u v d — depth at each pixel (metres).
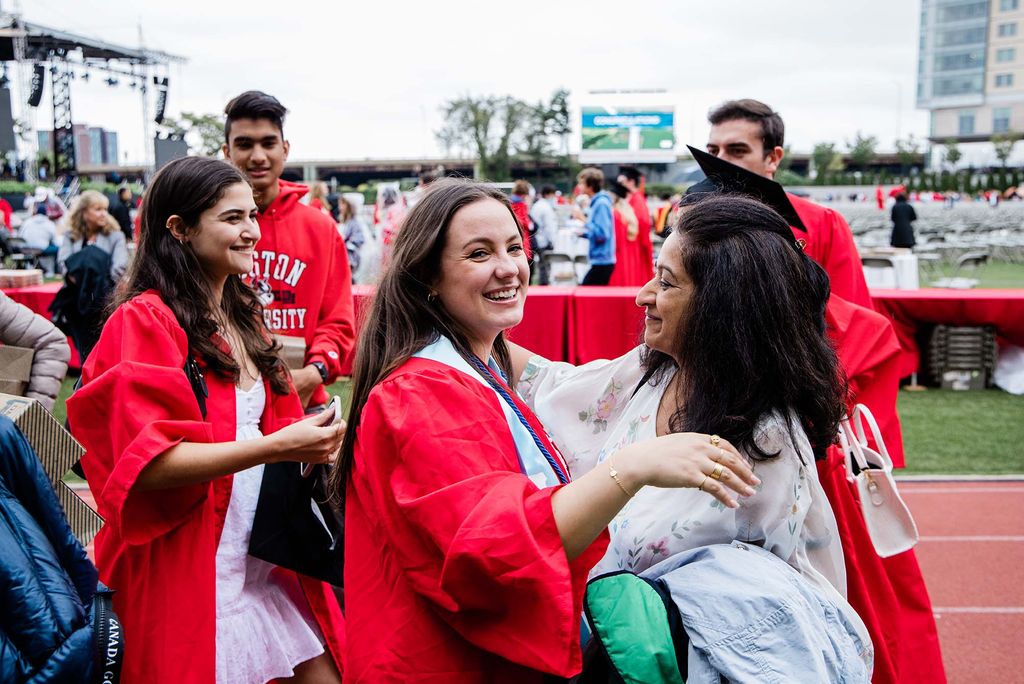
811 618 1.67
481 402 1.63
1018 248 22.17
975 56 108.44
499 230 1.75
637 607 1.65
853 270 3.32
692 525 1.79
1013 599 4.39
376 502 1.64
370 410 1.66
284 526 2.59
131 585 2.47
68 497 1.95
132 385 2.27
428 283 1.77
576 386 2.20
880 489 2.35
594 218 11.62
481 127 66.88
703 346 1.79
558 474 1.72
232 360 2.59
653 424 1.99
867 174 75.94
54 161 34.16
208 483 2.41
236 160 3.57
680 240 1.85
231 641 2.55
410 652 1.61
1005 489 5.93
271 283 3.64
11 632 1.53
